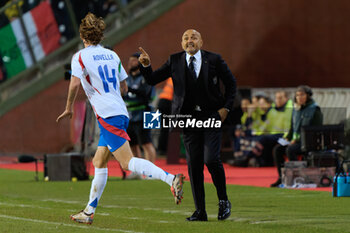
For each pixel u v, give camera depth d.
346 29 88.00
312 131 39.53
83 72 22.66
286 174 40.06
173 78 24.39
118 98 23.02
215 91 24.31
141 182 44.91
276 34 87.31
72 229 22.34
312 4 87.69
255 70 86.88
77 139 69.75
